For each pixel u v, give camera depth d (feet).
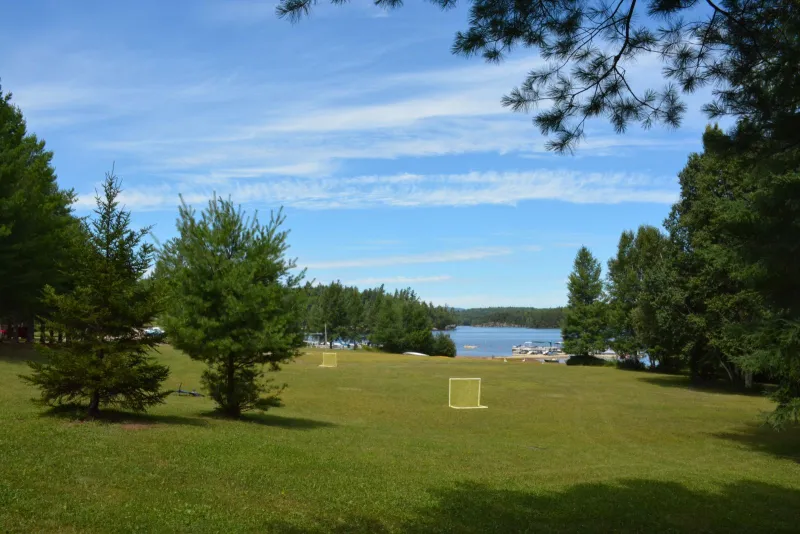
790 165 18.07
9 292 88.89
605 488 33.99
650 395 101.14
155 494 24.38
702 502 31.27
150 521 20.93
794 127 17.16
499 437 57.47
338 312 288.71
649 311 125.18
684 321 111.34
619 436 60.34
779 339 47.39
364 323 315.58
